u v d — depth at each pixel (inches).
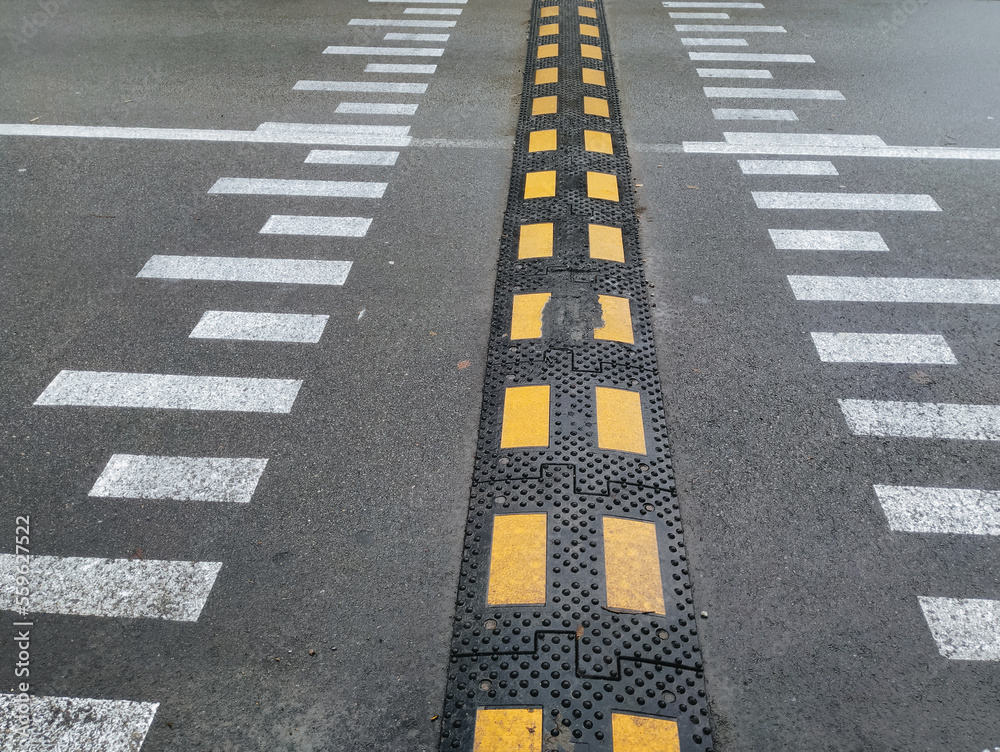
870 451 168.1
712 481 160.7
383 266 232.4
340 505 156.7
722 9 475.8
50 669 128.4
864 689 125.3
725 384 186.1
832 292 219.1
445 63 392.8
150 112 336.2
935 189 272.7
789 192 272.1
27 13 469.7
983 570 143.6
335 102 347.6
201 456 167.8
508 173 287.3
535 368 189.9
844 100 346.9
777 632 133.3
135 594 139.9
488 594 138.3
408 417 178.1
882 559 145.4
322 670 128.4
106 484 161.2
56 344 200.7
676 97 352.5
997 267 229.5
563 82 362.6
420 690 125.6
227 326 207.3
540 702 122.2
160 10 474.3
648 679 125.6
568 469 162.1
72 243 243.1
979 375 188.9
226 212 260.7
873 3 484.1
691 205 264.2
